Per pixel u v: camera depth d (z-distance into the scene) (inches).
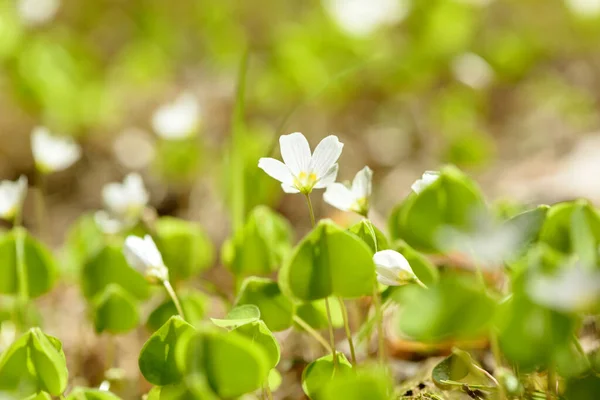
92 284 19.4
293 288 16.7
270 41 43.3
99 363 21.1
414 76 37.6
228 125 37.3
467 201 17.0
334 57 37.4
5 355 16.2
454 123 34.4
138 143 36.6
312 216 17.1
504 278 19.5
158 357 16.4
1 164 34.9
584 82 40.9
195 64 45.6
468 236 16.6
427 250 17.2
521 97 38.8
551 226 17.0
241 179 20.8
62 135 34.5
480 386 17.3
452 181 17.0
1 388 16.2
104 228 20.5
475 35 42.0
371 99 37.9
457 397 17.5
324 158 17.0
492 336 16.6
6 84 36.5
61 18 48.0
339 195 17.6
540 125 35.9
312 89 35.6
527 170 30.6
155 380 16.3
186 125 23.6
